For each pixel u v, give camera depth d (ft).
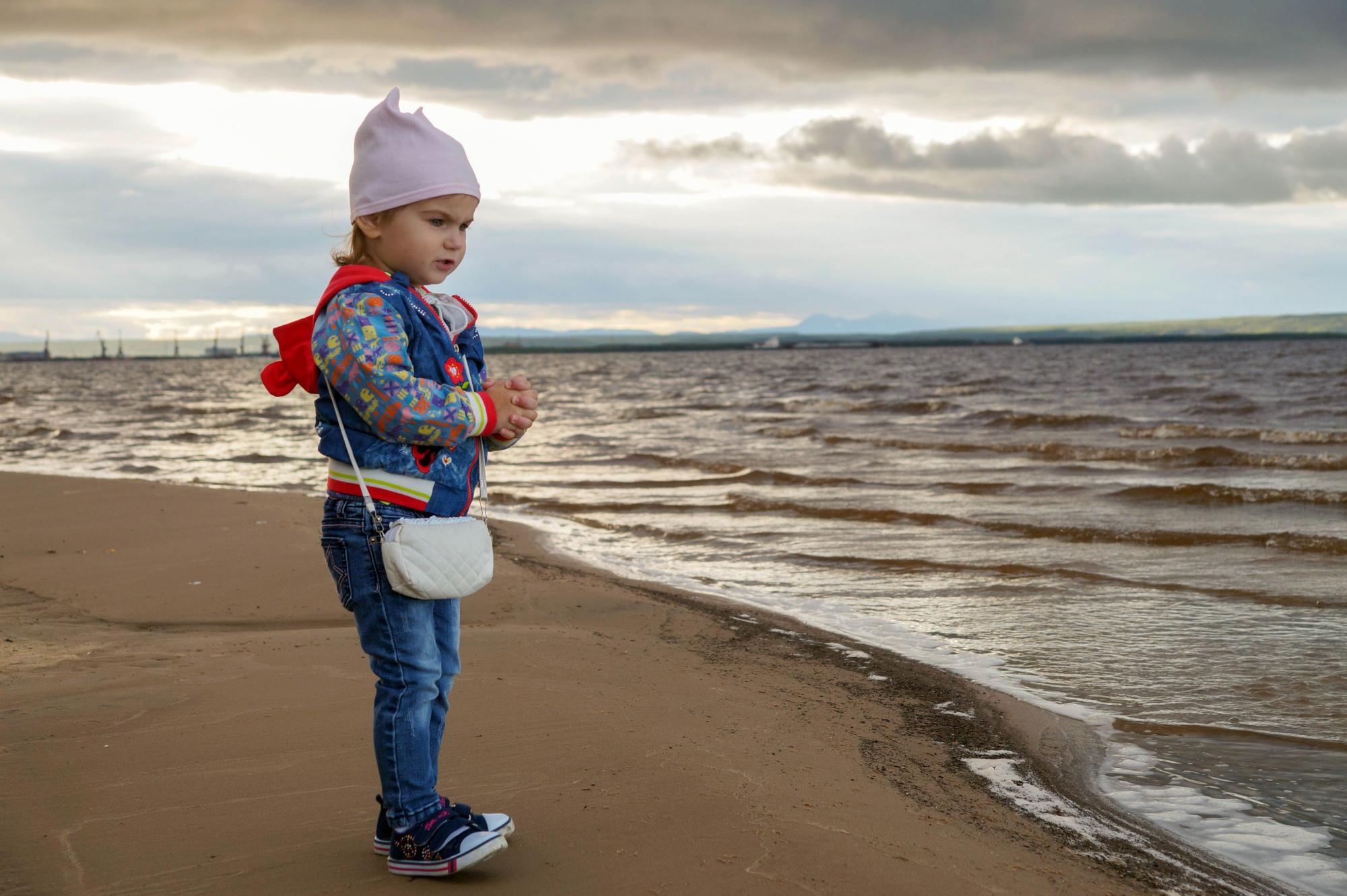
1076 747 14.74
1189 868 10.57
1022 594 26.12
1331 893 10.18
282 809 9.25
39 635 18.69
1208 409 101.86
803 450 71.51
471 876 7.91
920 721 15.84
